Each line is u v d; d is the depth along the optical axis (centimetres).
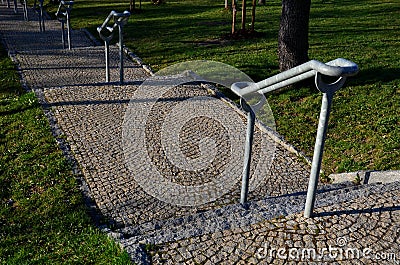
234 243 317
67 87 783
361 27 1230
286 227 331
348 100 684
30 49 1180
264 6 1725
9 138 582
